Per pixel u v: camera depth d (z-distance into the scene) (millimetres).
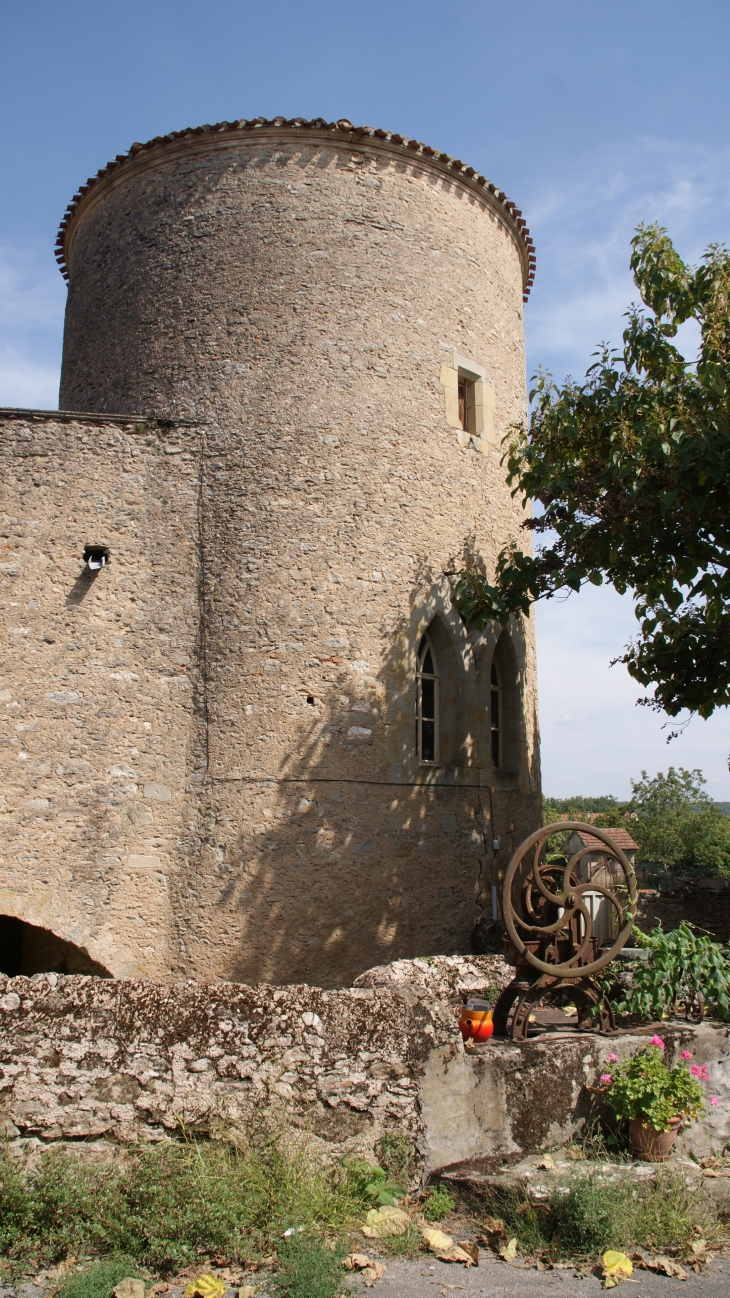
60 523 9453
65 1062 4516
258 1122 4543
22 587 9219
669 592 8898
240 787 9180
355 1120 4664
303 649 9500
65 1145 4422
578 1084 5223
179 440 9984
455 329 11102
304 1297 3648
